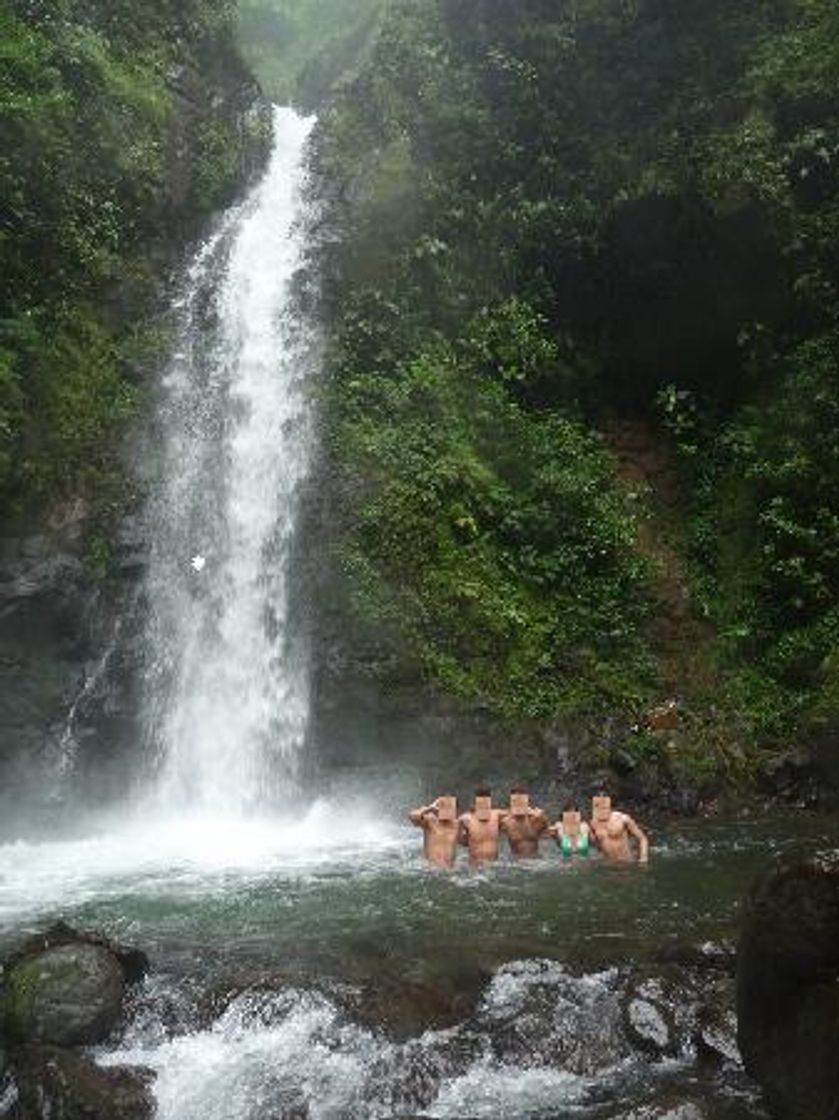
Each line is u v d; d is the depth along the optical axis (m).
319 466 16.97
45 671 15.12
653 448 19.56
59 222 17.23
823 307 17.36
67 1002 7.18
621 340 19.89
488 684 15.42
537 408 19.25
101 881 11.36
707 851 12.19
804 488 16.81
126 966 7.86
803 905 6.04
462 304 19.27
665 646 16.89
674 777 14.71
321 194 20.89
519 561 16.89
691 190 18.09
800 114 17.84
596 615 16.69
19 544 15.20
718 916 9.30
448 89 21.38
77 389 16.58
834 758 14.58
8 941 8.88
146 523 16.39
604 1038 7.25
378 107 21.50
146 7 21.73
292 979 7.74
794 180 17.52
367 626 15.48
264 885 10.88
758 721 15.74
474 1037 7.27
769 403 18.16
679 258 18.64
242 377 18.72
